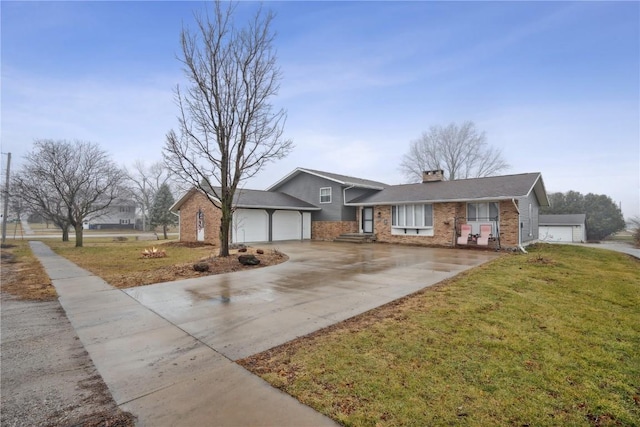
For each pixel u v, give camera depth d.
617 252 13.69
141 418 2.40
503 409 2.39
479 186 15.84
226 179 10.57
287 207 19.86
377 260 10.68
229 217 10.71
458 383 2.77
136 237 30.36
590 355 3.32
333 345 3.64
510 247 13.82
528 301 5.30
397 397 2.57
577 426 2.20
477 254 12.27
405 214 17.23
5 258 12.78
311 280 7.41
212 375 3.06
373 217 19.86
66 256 13.45
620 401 2.51
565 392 2.62
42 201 20.80
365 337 3.85
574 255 12.05
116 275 8.51
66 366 3.32
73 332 4.34
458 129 34.88
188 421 2.35
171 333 4.23
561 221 31.23
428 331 4.00
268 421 2.32
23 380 3.03
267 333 4.13
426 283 6.93
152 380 2.99
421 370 3.01
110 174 23.31
